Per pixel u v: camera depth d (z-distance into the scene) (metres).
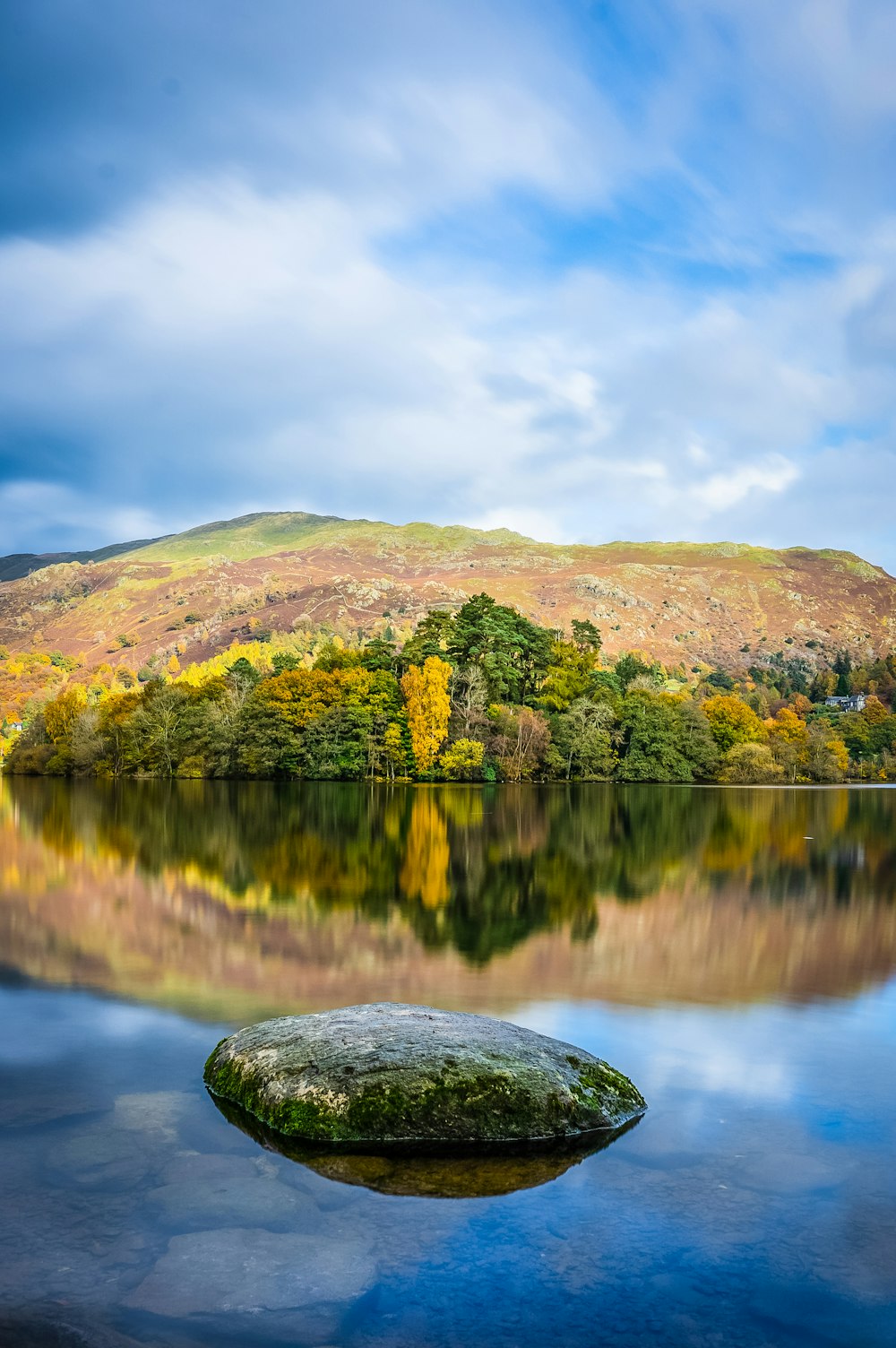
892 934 22.02
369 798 79.56
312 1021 11.95
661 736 116.69
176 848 39.88
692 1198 8.90
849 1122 10.62
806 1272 7.77
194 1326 7.02
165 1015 14.59
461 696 113.19
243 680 126.12
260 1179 9.16
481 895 27.31
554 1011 15.09
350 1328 7.04
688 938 21.34
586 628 146.12
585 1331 7.03
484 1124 9.95
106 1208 8.57
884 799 89.62
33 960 18.33
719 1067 12.44
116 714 122.62
